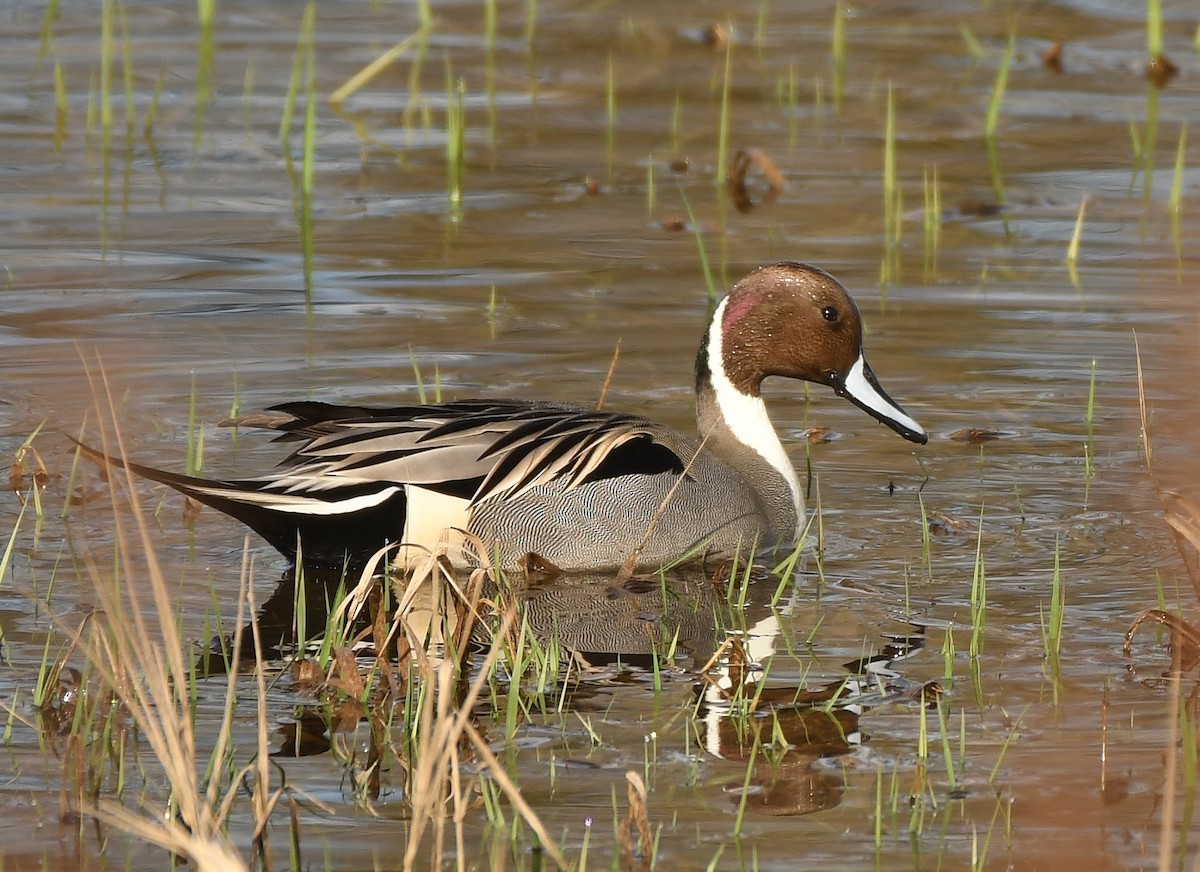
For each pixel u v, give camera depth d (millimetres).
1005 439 13164
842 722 8422
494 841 7160
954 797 7613
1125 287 16078
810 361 12406
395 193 18906
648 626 9992
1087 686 8852
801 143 20828
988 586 10500
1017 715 8492
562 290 16109
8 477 11961
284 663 9172
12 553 10695
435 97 22578
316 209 18281
